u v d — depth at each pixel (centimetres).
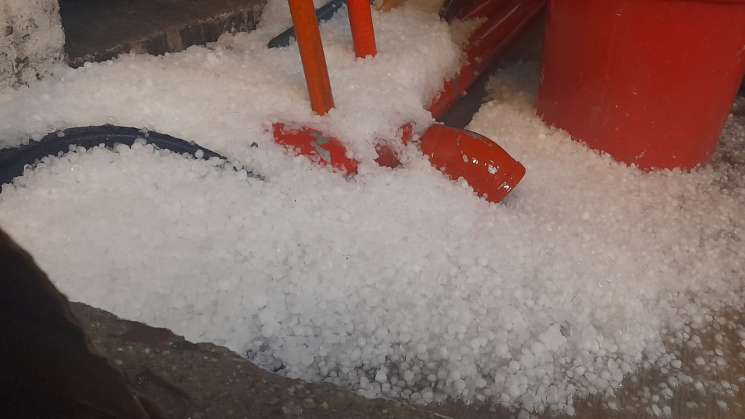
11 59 145
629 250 149
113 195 135
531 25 239
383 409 90
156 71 158
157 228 131
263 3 213
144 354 92
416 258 135
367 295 128
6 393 52
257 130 151
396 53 183
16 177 133
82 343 55
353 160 151
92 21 184
